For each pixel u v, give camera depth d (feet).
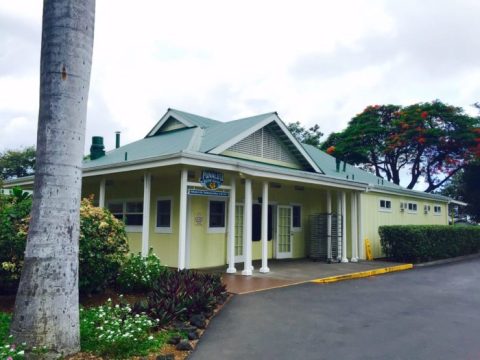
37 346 14.33
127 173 39.06
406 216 65.72
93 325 17.87
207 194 35.76
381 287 32.78
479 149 99.25
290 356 16.49
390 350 17.26
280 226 50.55
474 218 118.01
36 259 14.82
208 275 27.37
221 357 16.31
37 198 15.17
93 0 16.58
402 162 117.50
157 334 18.49
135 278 26.73
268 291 29.14
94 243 22.84
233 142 41.68
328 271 39.65
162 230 41.98
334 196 56.29
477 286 34.27
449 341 18.54
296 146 48.62
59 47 15.56
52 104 15.39
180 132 52.13
